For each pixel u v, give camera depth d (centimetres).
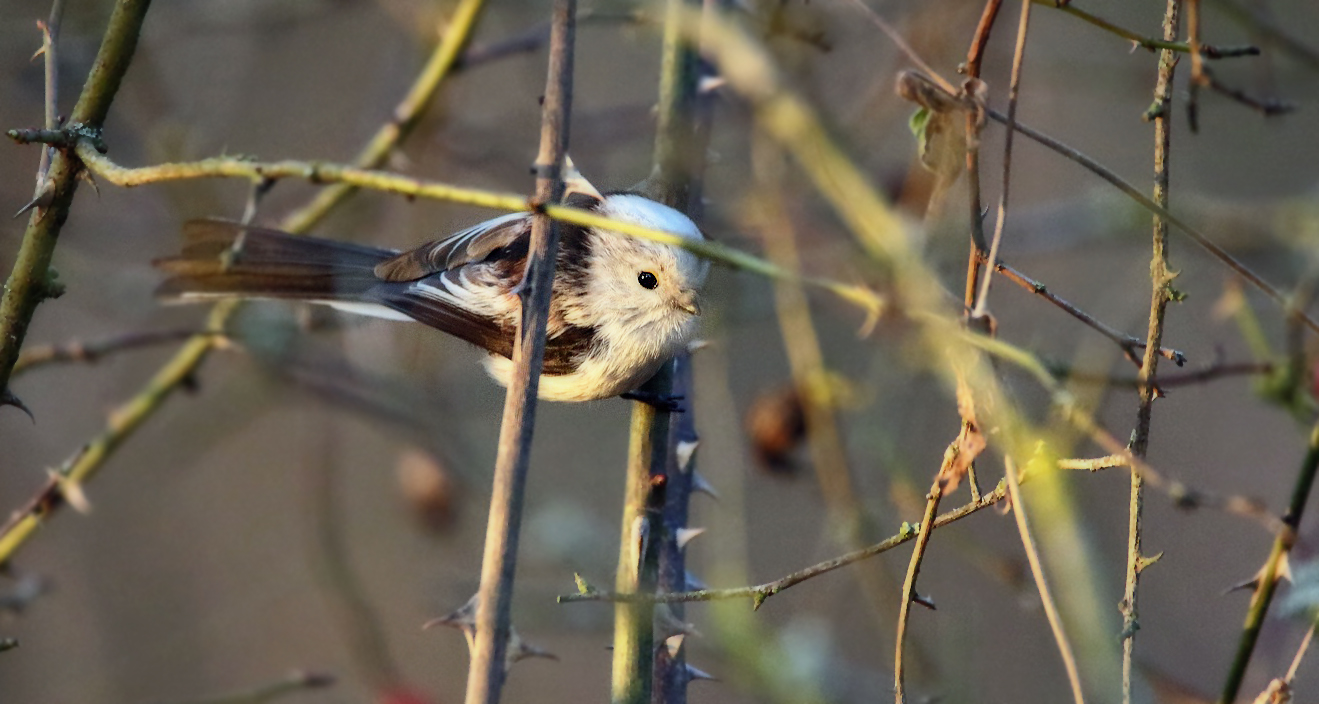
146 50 1134
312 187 1191
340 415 1294
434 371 1113
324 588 1215
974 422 527
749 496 1176
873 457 986
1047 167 1226
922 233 586
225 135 1205
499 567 484
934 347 543
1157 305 572
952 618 961
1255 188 1214
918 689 851
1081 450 677
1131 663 536
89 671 1209
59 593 1237
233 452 1365
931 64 975
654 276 811
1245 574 1116
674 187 764
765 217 909
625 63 1290
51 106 644
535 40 944
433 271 903
